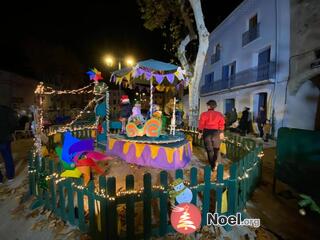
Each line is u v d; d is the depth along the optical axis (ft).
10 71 62.69
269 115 43.50
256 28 48.44
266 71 43.98
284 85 40.09
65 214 11.29
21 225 11.23
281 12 40.52
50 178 11.85
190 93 34.91
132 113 24.50
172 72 22.25
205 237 10.16
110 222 9.24
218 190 10.97
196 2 31.65
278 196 14.51
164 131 26.00
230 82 59.41
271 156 25.82
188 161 20.95
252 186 14.61
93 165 13.16
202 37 32.40
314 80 37.70
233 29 59.47
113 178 9.14
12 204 13.23
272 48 43.32
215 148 17.95
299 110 38.65
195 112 34.73
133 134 21.66
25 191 14.67
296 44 37.81
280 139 14.33
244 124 42.80
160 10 36.88
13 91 62.80
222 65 66.54
